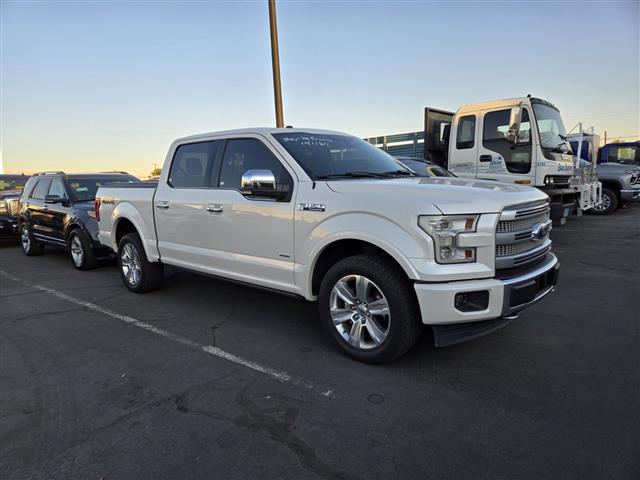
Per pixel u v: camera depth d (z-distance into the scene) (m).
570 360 3.78
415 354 3.94
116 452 2.67
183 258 5.25
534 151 8.52
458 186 3.62
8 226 11.41
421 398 3.21
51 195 8.81
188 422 2.97
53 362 3.97
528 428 2.82
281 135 4.46
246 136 4.62
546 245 3.89
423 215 3.26
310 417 3.00
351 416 3.00
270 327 4.73
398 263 3.44
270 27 10.74
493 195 3.40
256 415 3.04
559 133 9.27
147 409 3.15
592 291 5.75
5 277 7.63
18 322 5.09
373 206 3.50
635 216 13.73
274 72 10.88
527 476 2.39
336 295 3.86
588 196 10.39
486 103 9.11
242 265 4.53
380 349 3.60
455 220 3.24
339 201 3.71
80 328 4.84
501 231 3.37
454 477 2.40
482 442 2.69
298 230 3.99
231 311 5.30
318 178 4.05
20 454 2.67
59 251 10.62
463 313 3.24
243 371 3.71
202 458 2.60
